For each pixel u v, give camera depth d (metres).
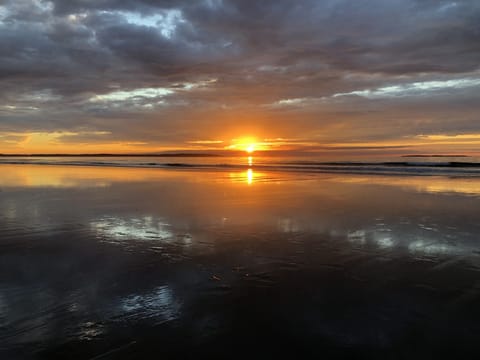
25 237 6.73
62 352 3.00
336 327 3.40
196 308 3.80
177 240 6.46
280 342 3.16
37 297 4.05
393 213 8.77
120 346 3.10
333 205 10.01
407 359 2.89
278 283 4.47
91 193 12.99
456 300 3.93
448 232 6.84
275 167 32.00
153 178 19.86
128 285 4.39
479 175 20.12
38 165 38.34
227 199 11.29
